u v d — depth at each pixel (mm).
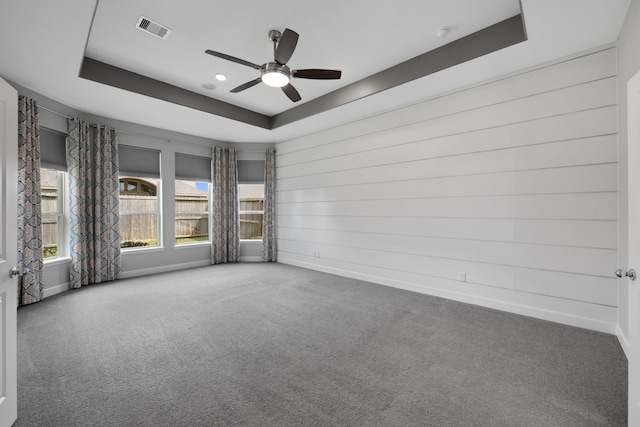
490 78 3293
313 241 5449
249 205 6539
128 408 1688
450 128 3629
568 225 2848
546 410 1670
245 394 1824
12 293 1580
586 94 2742
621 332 2449
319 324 2904
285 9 2482
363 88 3805
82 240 4223
